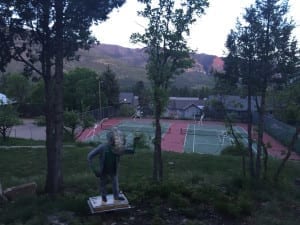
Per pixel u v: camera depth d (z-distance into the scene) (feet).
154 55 40.32
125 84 608.60
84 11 37.45
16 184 49.80
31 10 37.01
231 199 31.81
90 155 28.09
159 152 42.86
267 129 213.87
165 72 40.06
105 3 37.63
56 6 37.42
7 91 293.64
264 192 36.81
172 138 202.39
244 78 41.57
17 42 39.04
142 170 68.59
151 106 41.88
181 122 286.87
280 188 39.47
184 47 39.96
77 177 51.26
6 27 37.29
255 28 39.93
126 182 41.19
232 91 43.70
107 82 298.35
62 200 32.40
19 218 29.09
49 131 40.40
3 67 39.29
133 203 30.63
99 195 31.91
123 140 29.07
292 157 131.34
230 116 48.21
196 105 320.91
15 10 36.68
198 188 33.86
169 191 32.50
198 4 39.60
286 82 41.16
